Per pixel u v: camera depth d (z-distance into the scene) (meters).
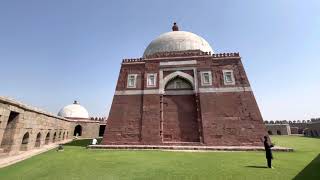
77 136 35.34
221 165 9.70
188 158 11.76
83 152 14.71
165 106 20.00
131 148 16.56
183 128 18.94
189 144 17.33
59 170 9.03
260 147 15.59
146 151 15.09
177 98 20.16
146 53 25.45
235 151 14.96
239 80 19.19
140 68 21.28
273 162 10.39
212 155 12.93
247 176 7.72
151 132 18.27
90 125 36.94
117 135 18.55
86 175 8.10
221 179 7.36
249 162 10.45
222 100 18.62
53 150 16.14
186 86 20.47
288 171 8.44
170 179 7.40
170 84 20.75
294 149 15.60
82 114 40.44
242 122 17.55
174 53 22.52
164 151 15.04
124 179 7.46
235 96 18.61
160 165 9.77
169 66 20.86
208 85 19.42
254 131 17.09
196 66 20.38
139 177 7.69
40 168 9.59
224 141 17.06
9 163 10.73
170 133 18.91
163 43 24.42
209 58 20.48
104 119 40.03
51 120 20.72
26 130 14.17
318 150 15.09
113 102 20.00
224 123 17.70
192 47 23.62
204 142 17.20
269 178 7.43
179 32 26.02
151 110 19.17
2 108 10.75
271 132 45.00
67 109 40.16
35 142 16.19
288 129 44.38
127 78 20.95
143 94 19.97
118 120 19.16
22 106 13.05
